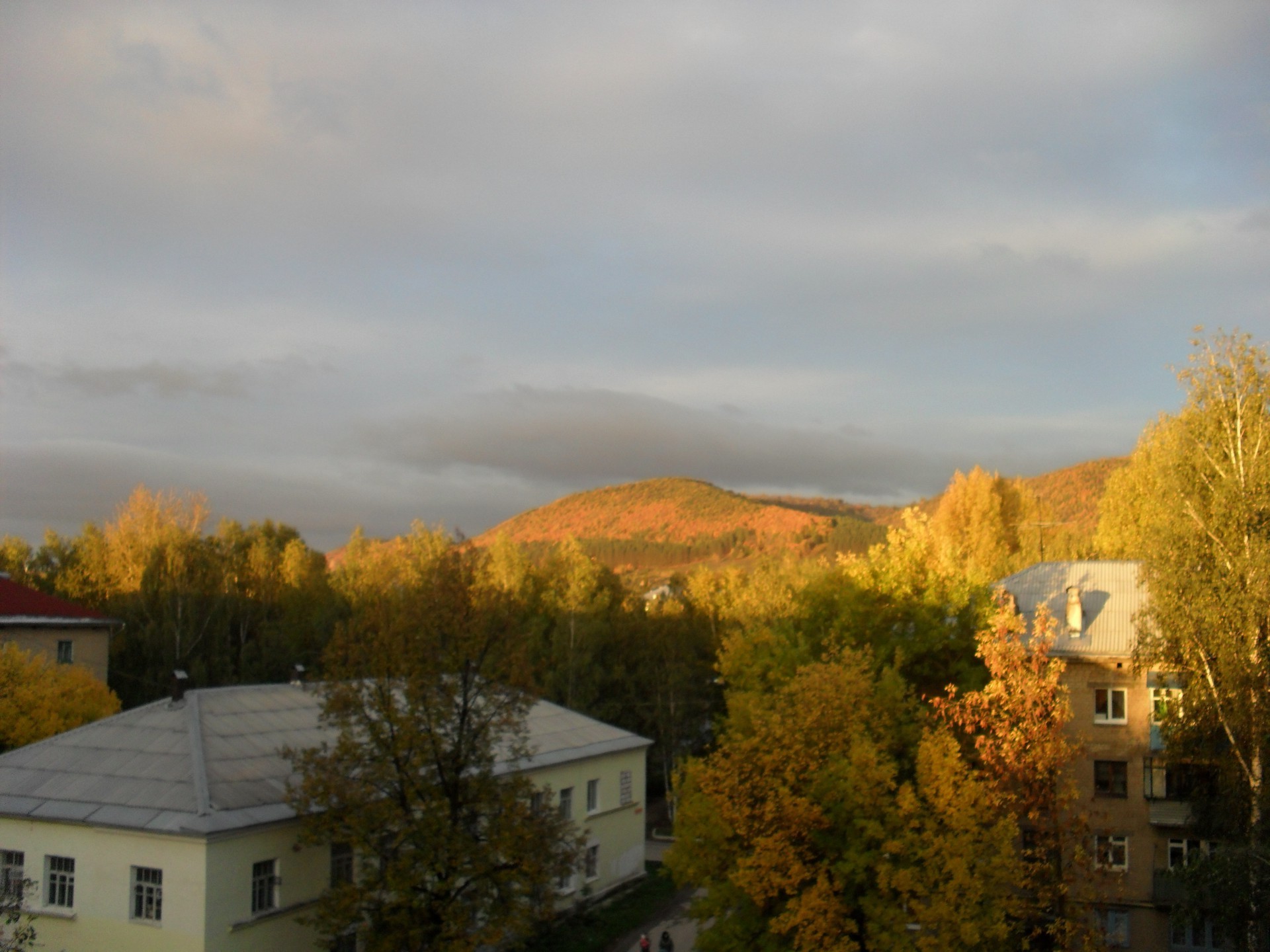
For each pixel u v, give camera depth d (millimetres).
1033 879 29203
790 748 31016
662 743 72500
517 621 33250
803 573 84375
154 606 74188
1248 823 29984
